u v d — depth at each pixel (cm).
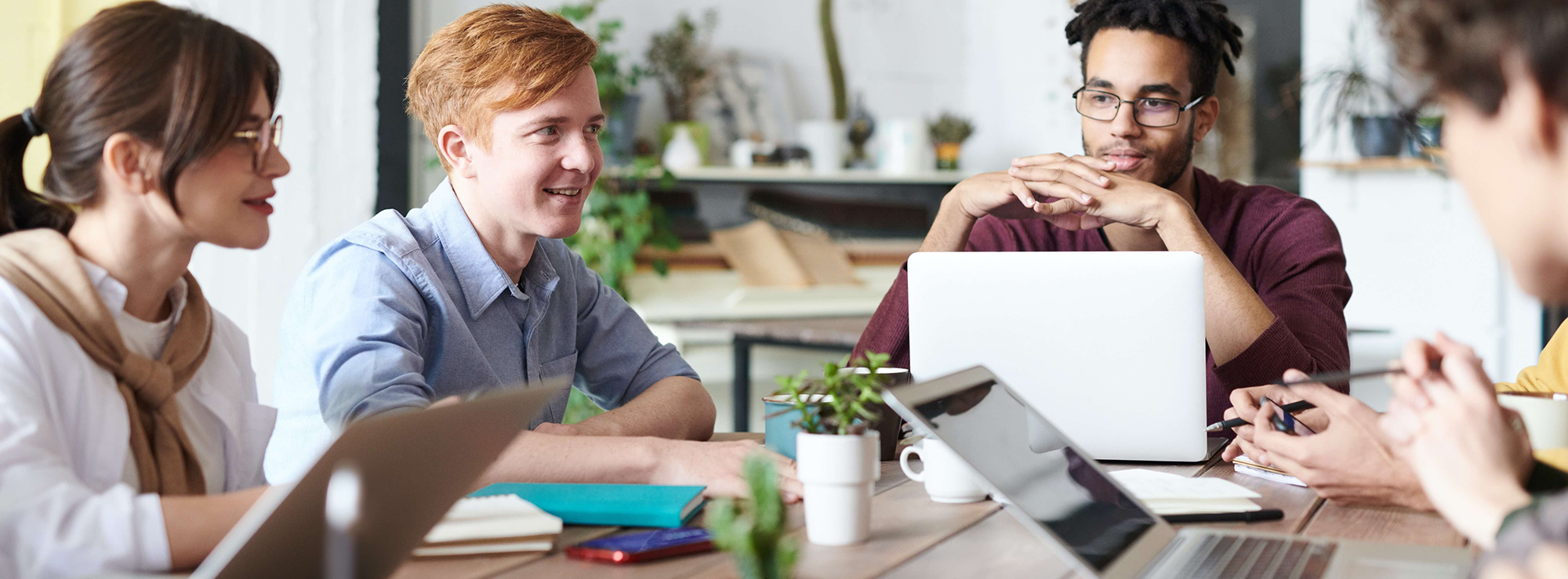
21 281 92
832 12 438
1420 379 83
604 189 368
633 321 179
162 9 96
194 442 111
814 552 95
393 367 129
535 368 162
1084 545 87
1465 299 369
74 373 94
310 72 317
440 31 150
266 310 310
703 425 161
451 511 96
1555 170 63
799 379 101
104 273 98
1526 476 83
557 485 113
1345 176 385
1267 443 118
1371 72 369
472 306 152
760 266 411
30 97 274
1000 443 95
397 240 145
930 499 117
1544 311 362
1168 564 91
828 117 441
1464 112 67
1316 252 183
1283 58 397
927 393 94
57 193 96
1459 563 90
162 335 107
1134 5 186
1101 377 136
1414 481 109
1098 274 135
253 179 99
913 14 461
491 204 150
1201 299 134
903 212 456
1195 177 202
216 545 86
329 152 322
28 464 84
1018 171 177
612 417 147
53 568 82
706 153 396
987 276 137
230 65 95
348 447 66
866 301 422
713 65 412
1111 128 188
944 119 446
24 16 272
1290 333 160
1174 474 126
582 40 149
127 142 93
